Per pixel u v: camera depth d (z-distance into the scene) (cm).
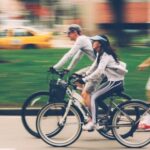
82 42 1201
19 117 1455
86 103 1126
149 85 1692
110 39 1800
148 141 1129
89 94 1126
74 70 1684
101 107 1138
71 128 1136
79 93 1178
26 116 1271
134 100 1116
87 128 1123
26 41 1769
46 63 1750
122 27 1803
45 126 1137
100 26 1811
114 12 1805
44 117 1136
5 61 1742
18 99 1641
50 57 1755
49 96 1153
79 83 1144
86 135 1234
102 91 1117
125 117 1120
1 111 1489
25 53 1759
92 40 1127
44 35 1798
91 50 1207
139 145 1127
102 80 1141
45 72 1727
